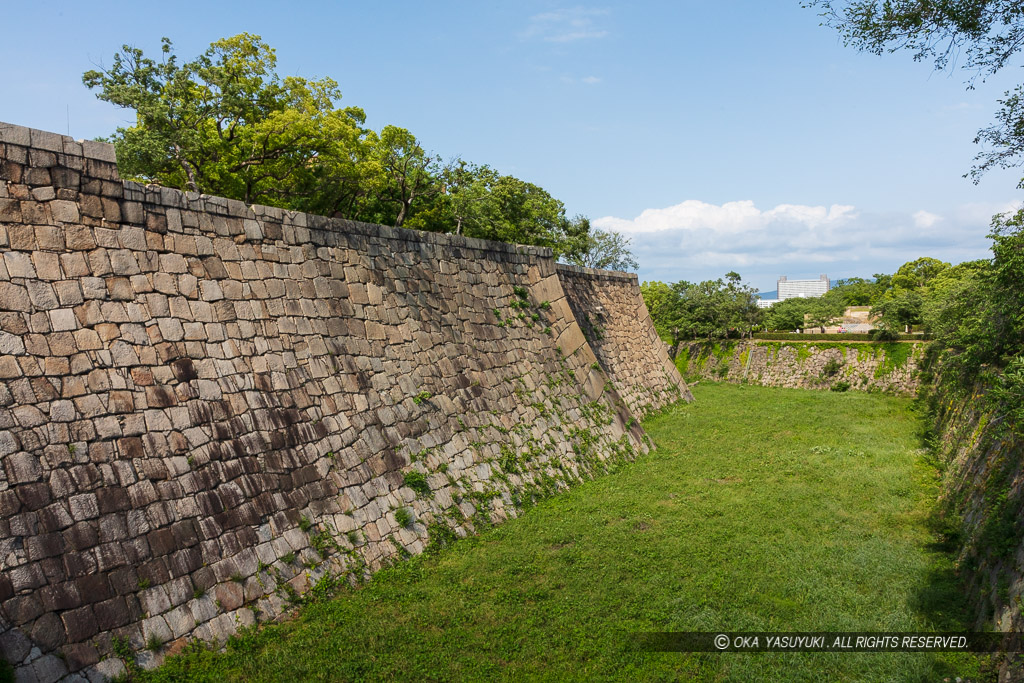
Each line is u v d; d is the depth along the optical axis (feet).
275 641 32.14
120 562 29.40
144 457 32.32
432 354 56.29
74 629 26.76
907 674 30.25
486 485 53.57
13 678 23.98
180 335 36.58
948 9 34.63
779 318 239.09
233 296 40.60
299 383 42.68
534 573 42.06
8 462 27.35
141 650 28.43
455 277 64.18
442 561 43.57
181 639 29.99
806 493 61.72
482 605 37.14
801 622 35.70
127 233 35.47
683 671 31.17
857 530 51.42
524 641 33.45
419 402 51.72
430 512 46.85
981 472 50.14
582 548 46.62
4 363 28.68
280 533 36.88
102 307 33.30
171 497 32.58
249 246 42.80
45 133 32.27
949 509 53.83
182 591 31.07
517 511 54.39
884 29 36.50
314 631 33.24
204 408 36.22
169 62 62.95
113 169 35.14
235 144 67.41
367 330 50.29
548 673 30.68
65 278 32.07
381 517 43.29
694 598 38.78
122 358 33.30
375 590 38.27
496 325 67.67
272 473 38.22
